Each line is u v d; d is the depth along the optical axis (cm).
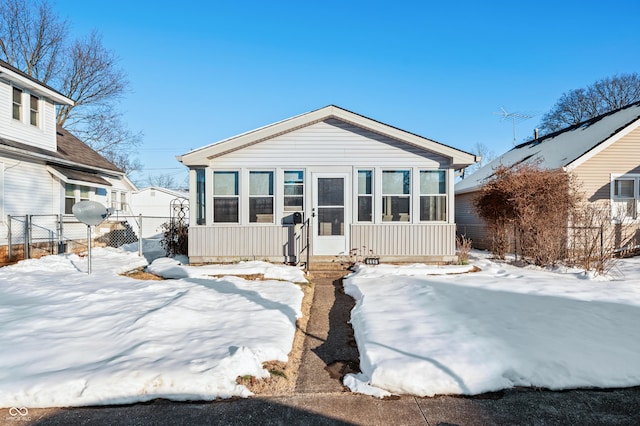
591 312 514
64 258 984
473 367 349
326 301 649
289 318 507
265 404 308
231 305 555
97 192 1454
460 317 494
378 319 492
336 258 927
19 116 1077
